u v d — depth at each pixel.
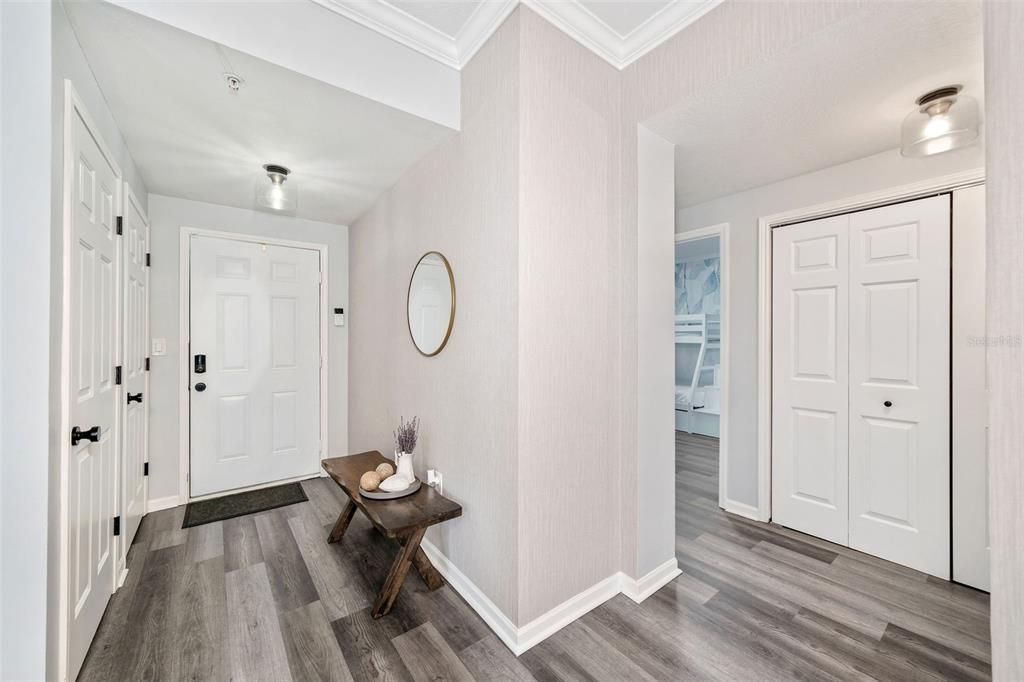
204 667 1.49
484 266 1.82
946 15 1.23
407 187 2.59
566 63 1.76
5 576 1.12
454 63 2.01
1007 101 0.97
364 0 1.70
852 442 2.36
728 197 2.88
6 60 1.13
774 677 1.46
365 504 1.94
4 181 1.13
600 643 1.63
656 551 2.00
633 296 1.92
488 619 1.75
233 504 3.00
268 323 3.38
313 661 1.53
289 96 1.77
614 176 1.97
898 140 2.08
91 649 1.57
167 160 2.38
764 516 2.71
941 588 1.99
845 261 2.39
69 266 1.30
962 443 2.02
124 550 2.06
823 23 1.32
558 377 1.74
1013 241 0.96
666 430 2.05
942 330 2.07
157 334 2.91
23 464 1.14
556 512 1.72
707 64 1.64
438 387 2.20
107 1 1.26
